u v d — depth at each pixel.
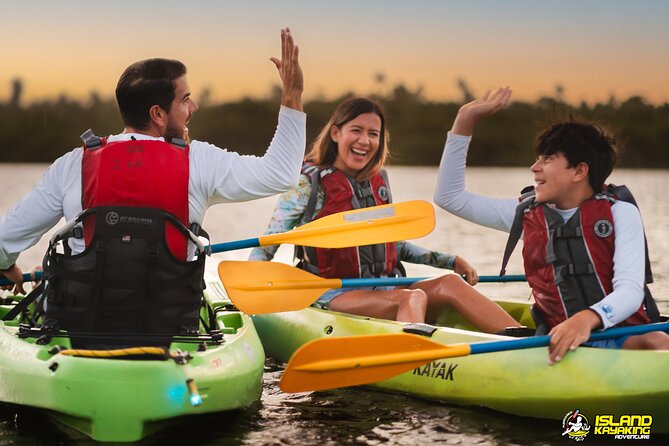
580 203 3.37
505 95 3.68
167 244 3.03
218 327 3.54
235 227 10.52
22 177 20.22
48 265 3.09
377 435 3.12
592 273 3.30
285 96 3.10
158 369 2.89
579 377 3.12
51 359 2.97
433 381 3.55
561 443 3.03
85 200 3.07
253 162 3.13
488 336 3.43
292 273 3.72
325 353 2.99
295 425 3.24
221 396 3.05
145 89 3.17
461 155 3.71
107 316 3.05
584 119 3.45
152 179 3.03
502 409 3.36
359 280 3.83
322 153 4.34
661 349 3.13
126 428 2.89
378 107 4.30
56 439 3.04
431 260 4.52
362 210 3.89
